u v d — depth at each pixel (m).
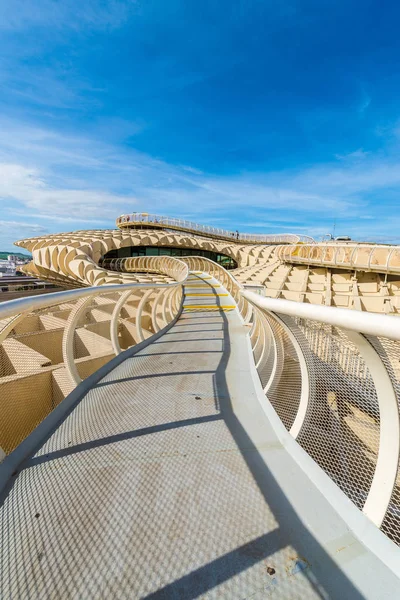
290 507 1.66
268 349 3.63
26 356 4.54
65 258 27.94
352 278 20.53
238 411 2.85
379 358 1.29
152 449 2.22
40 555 1.38
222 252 43.91
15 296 38.69
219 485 1.84
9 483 1.85
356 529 1.49
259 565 1.33
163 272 27.94
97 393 3.23
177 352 4.93
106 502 1.70
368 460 1.59
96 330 6.64
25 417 3.36
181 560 1.36
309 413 2.14
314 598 1.19
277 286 21.06
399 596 1.19
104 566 1.33
